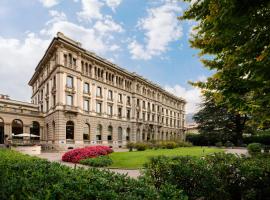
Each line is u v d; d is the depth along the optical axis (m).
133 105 57.12
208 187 6.27
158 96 72.12
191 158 7.44
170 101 82.00
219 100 6.48
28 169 5.07
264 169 6.82
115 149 44.31
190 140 69.88
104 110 47.00
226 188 6.64
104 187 3.74
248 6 4.18
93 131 43.59
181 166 6.55
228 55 5.73
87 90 43.47
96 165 17.41
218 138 56.62
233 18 4.42
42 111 46.38
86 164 18.66
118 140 50.81
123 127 52.75
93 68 45.06
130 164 17.36
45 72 46.16
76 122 39.50
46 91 44.28
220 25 4.71
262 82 5.49
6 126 39.69
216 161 7.64
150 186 3.93
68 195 3.35
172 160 7.09
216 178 6.51
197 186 6.33
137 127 57.75
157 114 70.25
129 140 55.38
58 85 37.66
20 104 50.34
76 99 40.00
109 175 4.50
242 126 53.22
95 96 44.88
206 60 6.59
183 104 94.12
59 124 36.94
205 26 5.45
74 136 39.00
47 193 3.38
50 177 4.21
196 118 62.16
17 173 4.75
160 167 6.60
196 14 5.80
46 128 43.34
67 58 39.16
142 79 60.53
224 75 5.78
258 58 4.75
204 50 5.96
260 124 8.10
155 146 39.59
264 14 4.48
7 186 3.80
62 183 3.76
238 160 7.52
